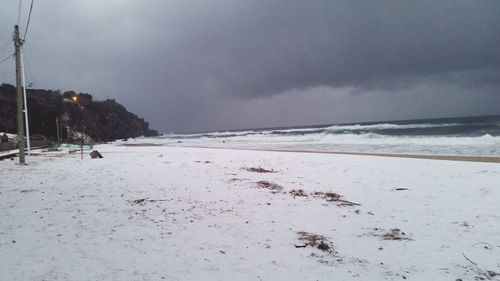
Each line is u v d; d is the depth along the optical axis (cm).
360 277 452
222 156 2358
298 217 746
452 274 465
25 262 466
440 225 689
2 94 6369
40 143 3388
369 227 677
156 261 486
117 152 2909
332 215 764
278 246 564
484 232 639
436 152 2392
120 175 1302
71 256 493
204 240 583
